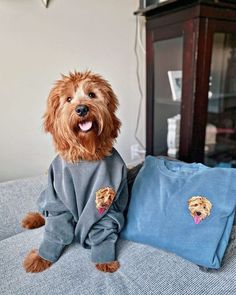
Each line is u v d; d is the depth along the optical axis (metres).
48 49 1.24
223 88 1.42
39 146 1.33
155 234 0.78
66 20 1.25
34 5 1.15
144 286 0.65
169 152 1.51
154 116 1.58
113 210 0.81
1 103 1.18
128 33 1.49
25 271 0.71
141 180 0.90
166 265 0.71
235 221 0.78
